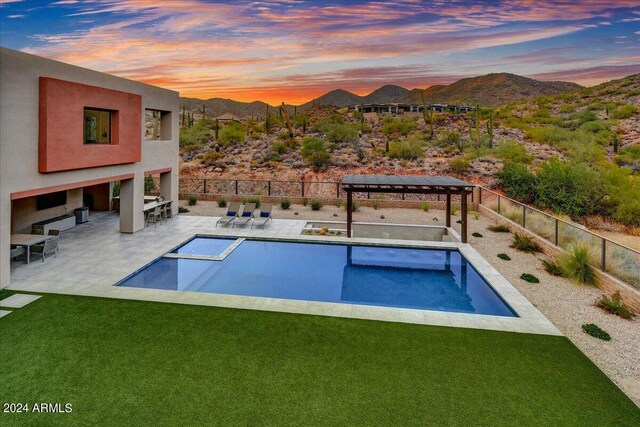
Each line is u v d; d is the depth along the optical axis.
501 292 9.70
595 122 37.50
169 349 6.55
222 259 12.62
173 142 18.41
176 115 18.61
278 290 10.52
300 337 7.10
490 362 6.33
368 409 5.08
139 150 14.98
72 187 11.64
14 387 5.39
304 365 6.14
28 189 9.94
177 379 5.67
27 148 9.85
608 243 9.96
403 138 41.91
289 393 5.39
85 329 7.23
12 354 6.27
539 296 9.53
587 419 4.97
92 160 12.17
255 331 7.31
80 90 11.53
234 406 5.08
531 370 6.11
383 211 21.41
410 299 10.05
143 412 4.92
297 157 37.44
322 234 15.67
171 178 18.42
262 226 16.83
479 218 19.50
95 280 9.92
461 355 6.54
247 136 45.50
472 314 8.27
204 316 7.94
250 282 11.01
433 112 53.12
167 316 7.90
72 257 11.91
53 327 7.28
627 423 4.90
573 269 10.70
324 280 11.41
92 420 4.75
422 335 7.26
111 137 13.78
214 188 31.03
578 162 28.14
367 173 32.72
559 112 45.69
